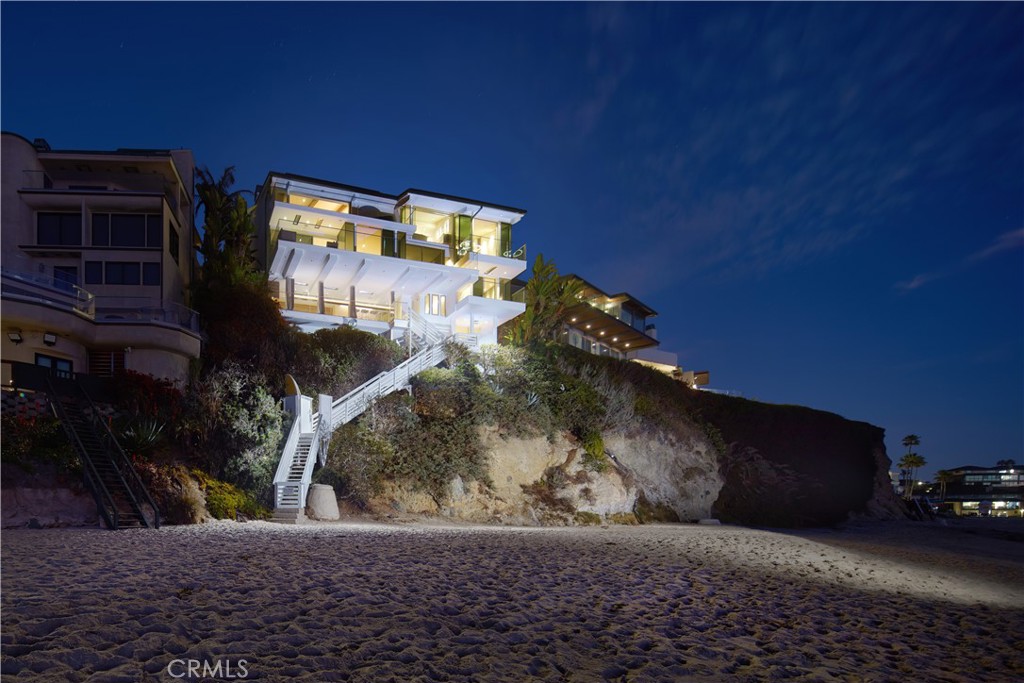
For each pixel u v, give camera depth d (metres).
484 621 7.68
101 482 17.05
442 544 15.36
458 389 30.03
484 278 42.09
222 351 28.83
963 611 12.09
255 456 22.30
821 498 45.16
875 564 18.66
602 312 55.09
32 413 19.77
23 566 9.92
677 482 37.16
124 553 11.73
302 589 8.83
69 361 24.45
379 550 13.49
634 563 13.99
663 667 6.44
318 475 23.52
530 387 32.81
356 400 26.81
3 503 15.91
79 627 6.19
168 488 18.84
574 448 31.92
